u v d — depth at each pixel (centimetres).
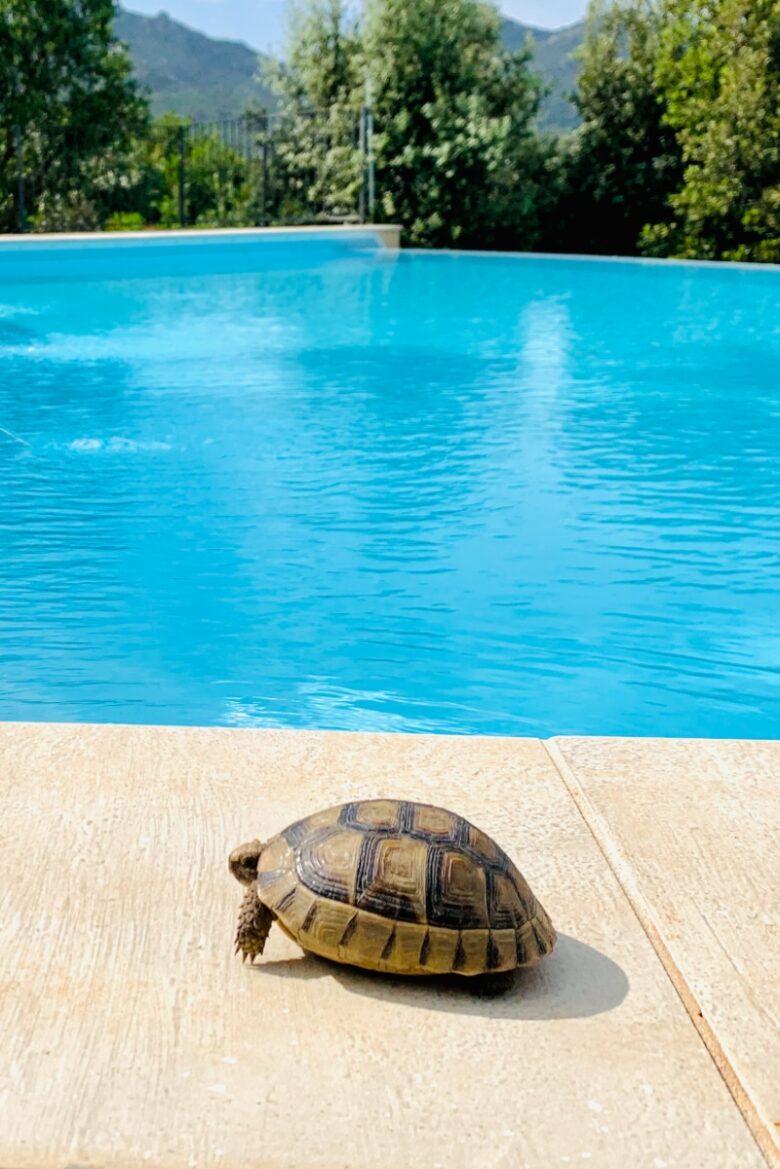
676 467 271
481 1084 72
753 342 430
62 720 148
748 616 186
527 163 805
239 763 108
